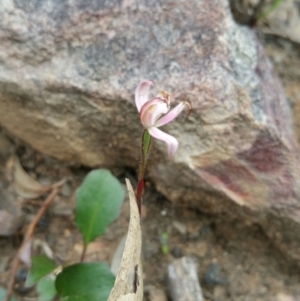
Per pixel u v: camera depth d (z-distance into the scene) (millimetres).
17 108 168
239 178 169
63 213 182
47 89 161
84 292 142
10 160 186
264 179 170
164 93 110
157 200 186
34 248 174
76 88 159
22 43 161
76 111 165
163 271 177
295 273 183
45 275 151
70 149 178
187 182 172
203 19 171
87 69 161
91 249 177
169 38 166
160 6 170
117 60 162
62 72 160
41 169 186
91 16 164
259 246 184
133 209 110
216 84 162
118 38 164
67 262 172
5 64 161
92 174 156
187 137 164
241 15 220
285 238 178
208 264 181
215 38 169
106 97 159
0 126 186
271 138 167
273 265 183
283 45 237
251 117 164
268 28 239
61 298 142
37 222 176
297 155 177
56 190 181
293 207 171
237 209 174
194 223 185
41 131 174
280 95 190
